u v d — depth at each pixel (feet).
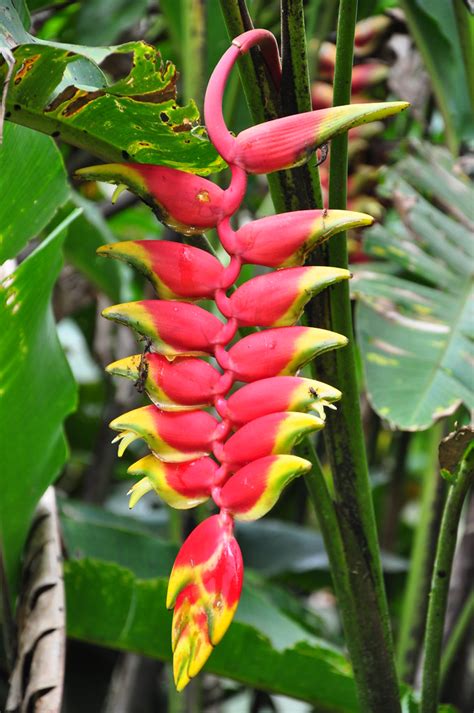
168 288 2.74
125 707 5.48
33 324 3.63
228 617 2.57
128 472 2.68
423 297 5.07
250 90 3.19
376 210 5.69
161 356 2.70
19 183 3.53
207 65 5.32
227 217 2.75
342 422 3.43
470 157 5.89
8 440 3.77
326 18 5.76
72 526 4.94
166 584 4.21
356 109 2.70
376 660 3.57
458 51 5.74
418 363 4.62
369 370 4.59
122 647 4.41
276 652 4.25
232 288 3.05
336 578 3.56
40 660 3.61
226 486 2.63
